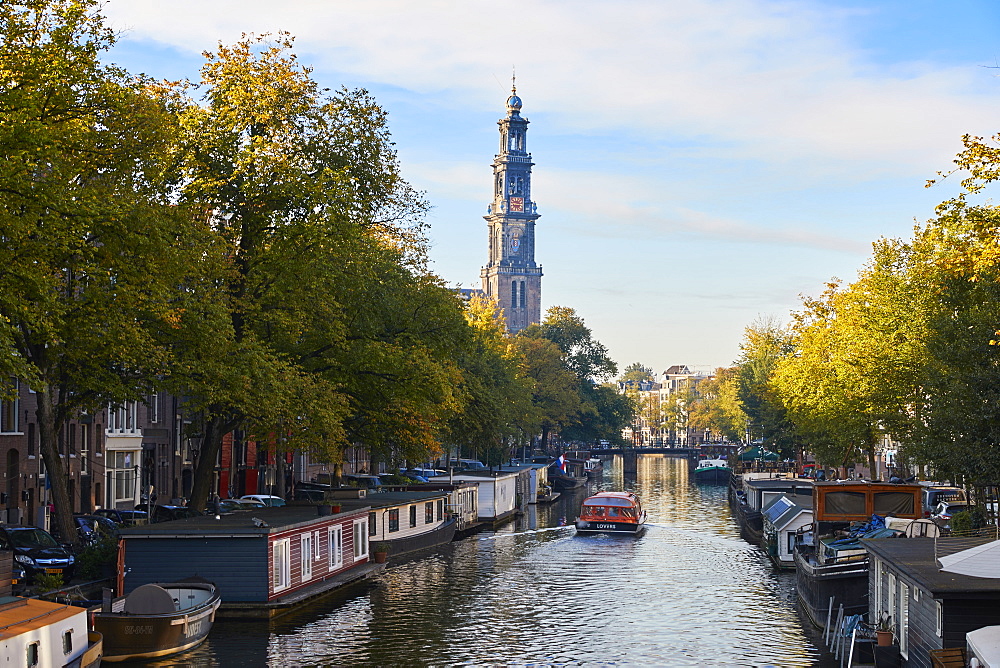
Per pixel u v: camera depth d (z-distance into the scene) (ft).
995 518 142.00
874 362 187.42
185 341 130.41
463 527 242.78
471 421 268.62
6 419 171.01
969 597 78.43
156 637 105.40
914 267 187.21
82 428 198.29
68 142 108.78
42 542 125.80
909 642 92.38
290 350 161.38
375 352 160.15
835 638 112.27
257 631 120.57
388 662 109.40
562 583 164.35
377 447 182.29
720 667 108.78
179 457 243.40
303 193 145.48
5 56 103.40
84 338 114.93
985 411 134.21
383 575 170.81
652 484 495.82
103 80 113.60
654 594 154.30
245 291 147.95
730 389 654.94
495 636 123.03
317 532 146.82
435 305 174.29
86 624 89.35
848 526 151.74
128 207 112.37
